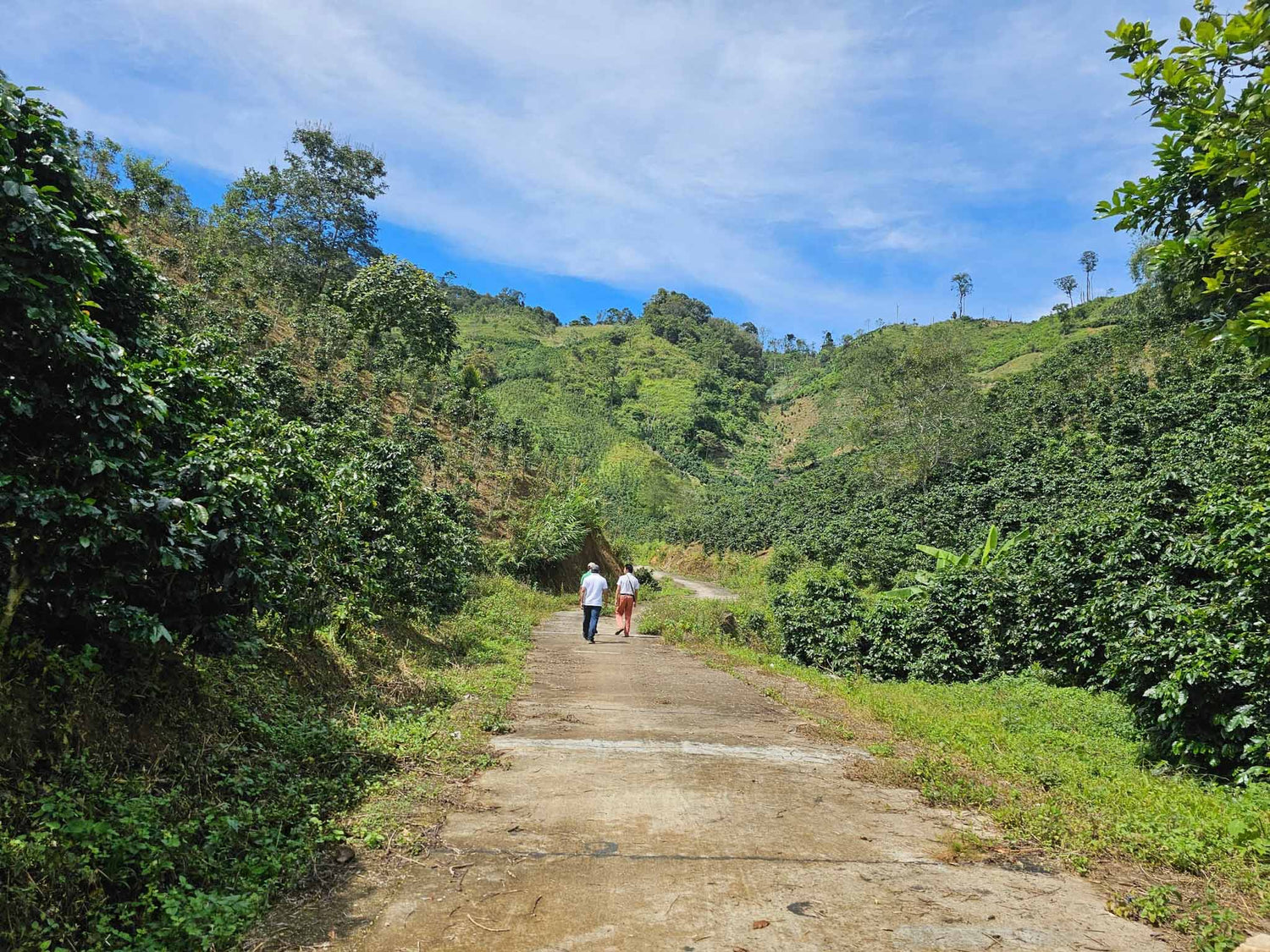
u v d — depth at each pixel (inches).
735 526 2203.5
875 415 1939.0
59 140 167.5
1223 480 448.8
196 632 170.1
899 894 128.5
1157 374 1504.7
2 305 122.4
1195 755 231.1
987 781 204.5
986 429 1627.7
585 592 551.2
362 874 132.8
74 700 136.9
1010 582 467.5
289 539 223.3
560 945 108.5
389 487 374.3
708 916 118.3
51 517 125.1
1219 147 182.2
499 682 331.3
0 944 92.7
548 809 170.4
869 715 300.8
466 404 1441.9
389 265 1334.9
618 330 5413.4
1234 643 223.3
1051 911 123.3
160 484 148.6
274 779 166.2
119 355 139.3
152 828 123.1
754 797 183.2
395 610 387.2
